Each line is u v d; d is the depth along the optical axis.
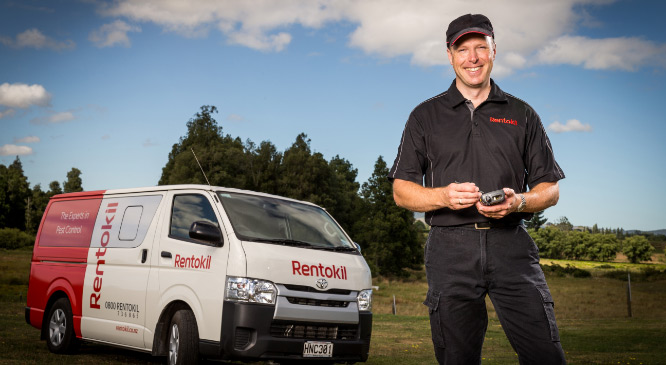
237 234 6.29
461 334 2.98
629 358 10.34
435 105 3.14
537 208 2.85
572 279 85.50
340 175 105.38
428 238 3.13
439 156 3.07
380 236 83.69
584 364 9.55
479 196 2.68
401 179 3.11
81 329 7.88
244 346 5.91
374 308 32.00
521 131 3.03
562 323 19.41
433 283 3.03
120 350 8.96
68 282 8.25
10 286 31.47
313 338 6.20
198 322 6.19
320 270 6.41
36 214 131.00
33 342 9.36
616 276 90.38
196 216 6.83
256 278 6.00
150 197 7.56
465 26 3.00
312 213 7.47
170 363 6.42
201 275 6.31
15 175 137.88
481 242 2.92
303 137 98.19
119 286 7.35
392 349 10.63
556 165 3.06
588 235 182.50
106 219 8.05
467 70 3.02
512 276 2.91
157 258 6.95
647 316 30.20
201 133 87.81
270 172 87.00
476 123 3.03
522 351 2.97
